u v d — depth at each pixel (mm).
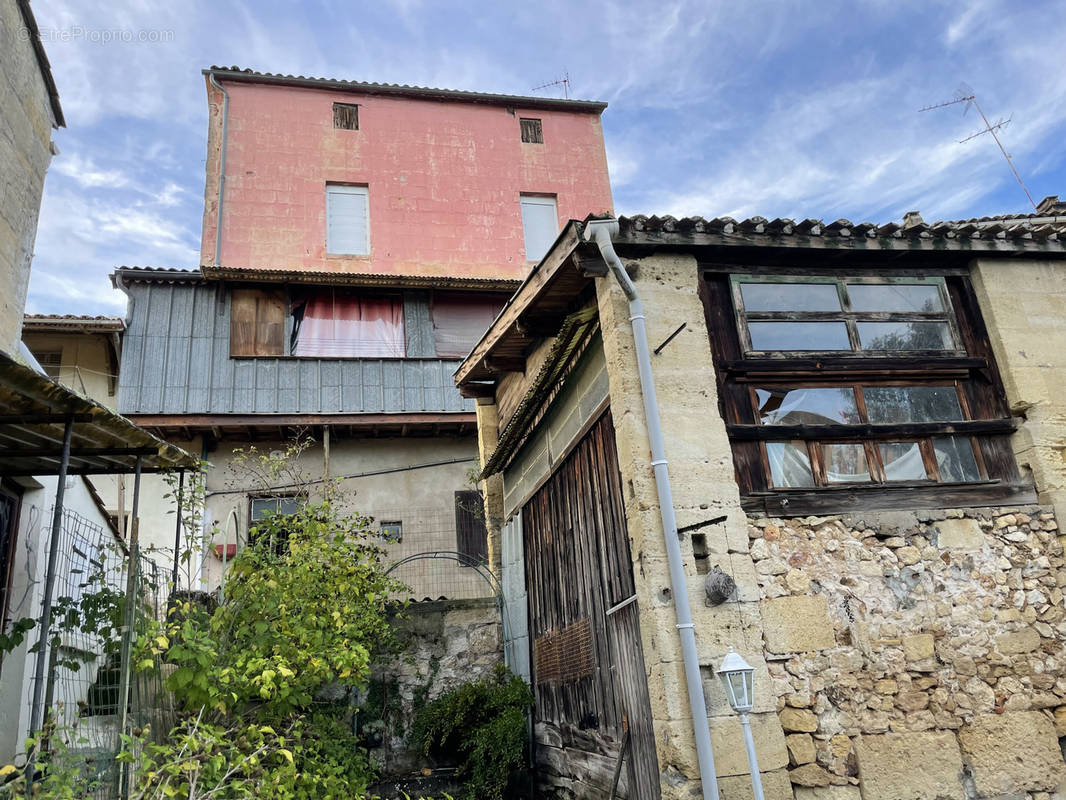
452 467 13828
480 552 13383
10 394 4379
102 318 12586
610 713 6383
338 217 15469
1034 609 5965
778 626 5516
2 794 4059
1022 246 6852
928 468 6332
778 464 6051
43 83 7195
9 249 6496
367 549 8562
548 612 8219
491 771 7809
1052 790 5473
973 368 6668
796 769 5172
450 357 13844
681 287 6242
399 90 16406
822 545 5832
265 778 5262
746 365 6207
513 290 14320
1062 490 6281
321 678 6797
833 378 6422
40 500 6422
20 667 5867
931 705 5543
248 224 14703
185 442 13016
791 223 6230
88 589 7098
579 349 7109
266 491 12836
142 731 4730
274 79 15688
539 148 17062
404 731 8953
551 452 8258
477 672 9508
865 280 6777
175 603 6457
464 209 16047
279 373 13094
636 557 5582
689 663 5086
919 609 5793
